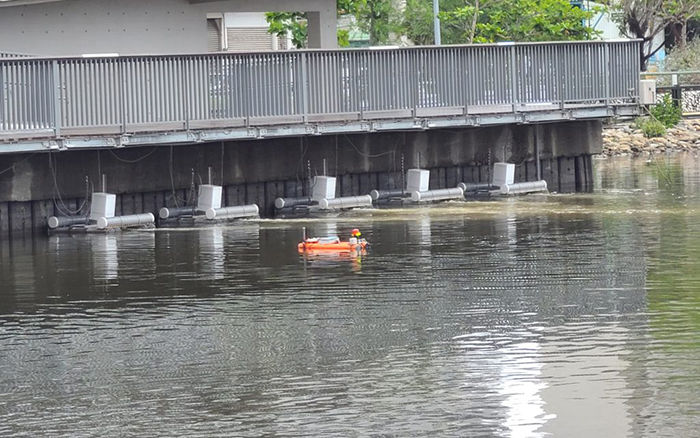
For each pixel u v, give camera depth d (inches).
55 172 1565.0
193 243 1453.0
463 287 1171.3
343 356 948.6
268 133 1638.8
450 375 900.0
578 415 820.0
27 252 1411.2
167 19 1927.9
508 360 929.5
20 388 892.6
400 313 1074.1
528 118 1871.3
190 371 923.4
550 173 1985.7
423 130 1793.8
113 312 1101.7
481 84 1829.5
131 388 888.3
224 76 1610.5
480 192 1892.2
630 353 938.7
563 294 1133.1
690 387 863.7
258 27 2541.8
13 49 1781.5
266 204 1732.3
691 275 1204.5
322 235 1499.8
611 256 1312.7
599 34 2679.6
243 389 880.9
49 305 1133.1
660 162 2410.2
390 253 1357.0
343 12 2677.2
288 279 1224.2
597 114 1936.5
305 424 815.1
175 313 1093.1
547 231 1493.6
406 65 1758.1
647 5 3289.9
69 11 1833.2
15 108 1457.9
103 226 1556.3
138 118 1547.7
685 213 1632.6
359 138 1801.2
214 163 1681.8
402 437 791.1
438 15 2356.1
